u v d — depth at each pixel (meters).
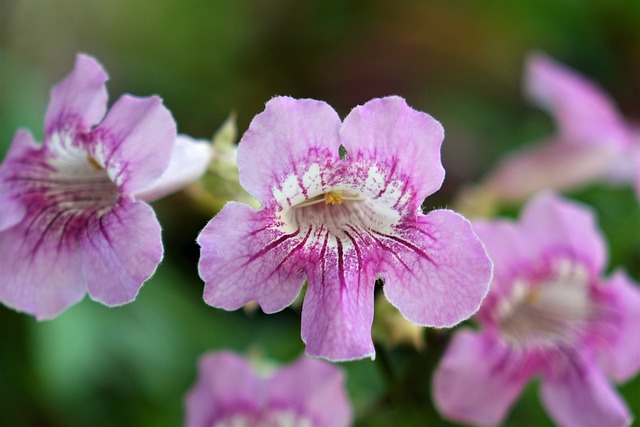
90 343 0.40
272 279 0.31
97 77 0.32
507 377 0.35
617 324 0.37
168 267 0.43
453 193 0.51
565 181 0.42
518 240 0.36
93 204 0.33
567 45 0.57
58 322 0.40
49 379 0.40
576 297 0.37
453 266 0.31
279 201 0.31
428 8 0.59
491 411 0.35
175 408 0.41
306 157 0.31
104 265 0.31
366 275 0.31
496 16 0.58
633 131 0.45
